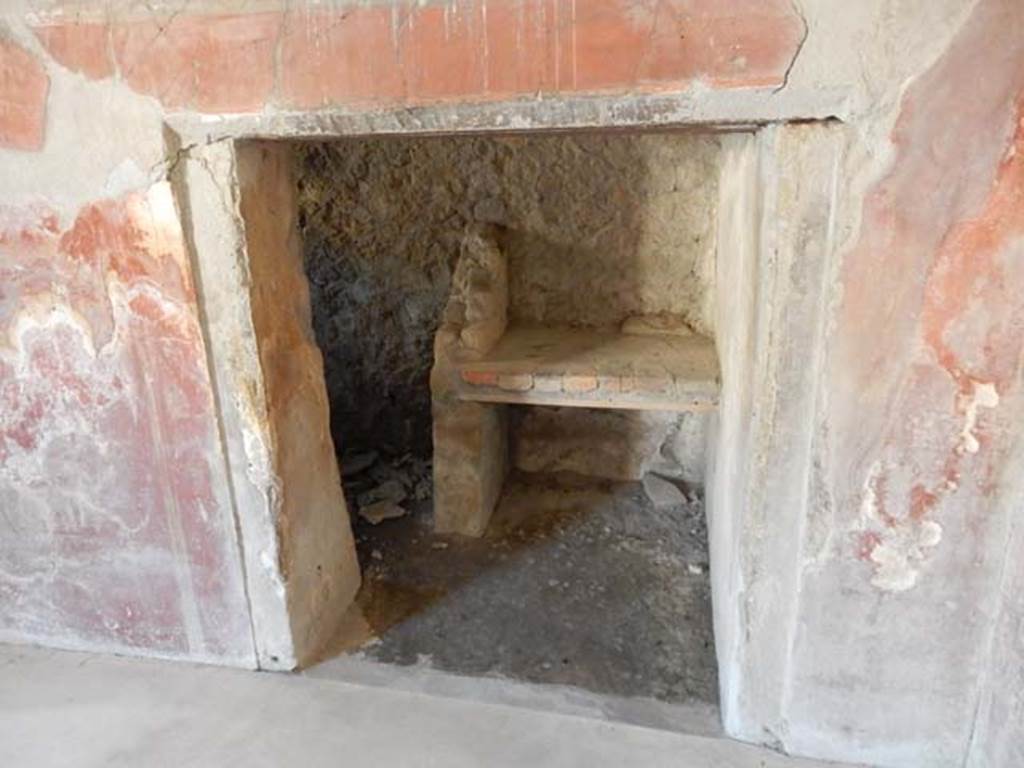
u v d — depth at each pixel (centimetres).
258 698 172
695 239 248
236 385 159
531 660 190
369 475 287
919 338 124
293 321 175
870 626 142
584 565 233
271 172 161
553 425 283
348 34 128
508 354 237
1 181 150
